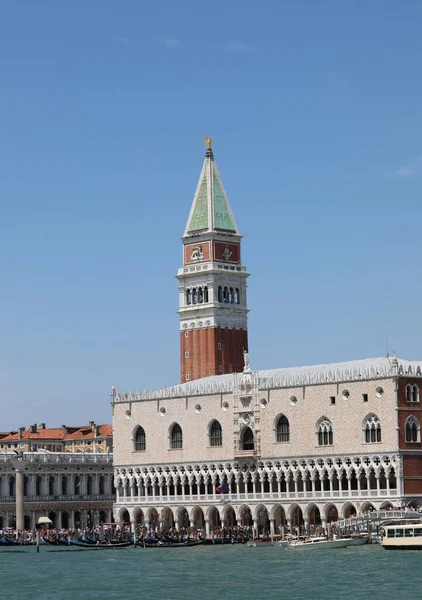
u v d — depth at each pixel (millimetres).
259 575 166750
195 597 145000
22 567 192125
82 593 152250
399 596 139750
